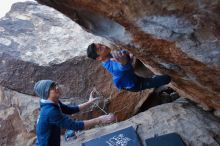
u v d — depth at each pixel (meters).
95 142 4.14
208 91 3.43
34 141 4.82
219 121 4.32
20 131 4.96
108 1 2.15
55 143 3.27
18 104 5.02
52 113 3.11
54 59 5.06
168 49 2.70
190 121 4.24
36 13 6.19
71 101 4.99
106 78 5.02
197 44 2.31
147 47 2.87
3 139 4.95
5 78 5.05
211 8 1.84
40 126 3.18
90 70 5.00
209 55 2.39
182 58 2.73
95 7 2.33
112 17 2.37
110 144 4.05
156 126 4.26
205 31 2.11
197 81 3.24
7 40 5.41
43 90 3.15
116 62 3.38
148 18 2.20
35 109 4.92
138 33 2.58
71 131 4.53
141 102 5.23
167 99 5.36
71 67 5.01
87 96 5.06
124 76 3.40
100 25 2.77
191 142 3.96
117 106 5.12
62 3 2.47
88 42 5.29
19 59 5.03
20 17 6.06
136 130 4.25
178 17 2.07
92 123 3.19
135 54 3.30
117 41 3.01
